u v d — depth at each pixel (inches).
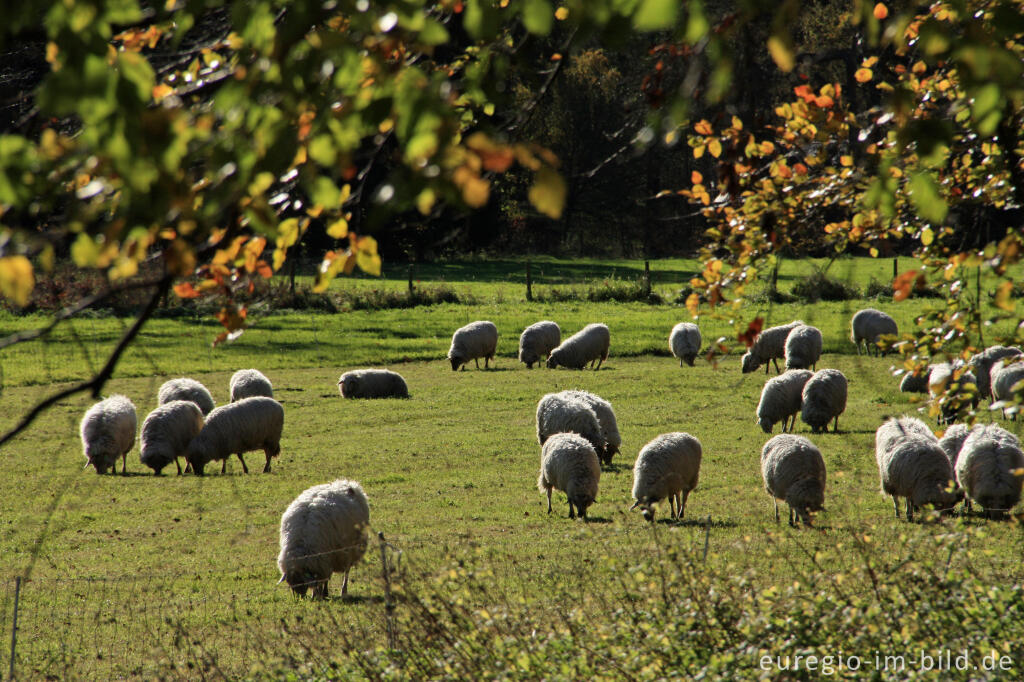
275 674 1068.5
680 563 912.9
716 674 738.8
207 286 461.7
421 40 350.3
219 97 335.6
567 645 866.8
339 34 325.1
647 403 3373.5
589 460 1958.7
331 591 1550.2
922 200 360.5
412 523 1932.8
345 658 1077.1
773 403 2785.4
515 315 5526.6
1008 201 697.6
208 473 2529.5
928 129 338.6
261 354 4466.0
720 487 2186.3
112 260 335.9
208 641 1294.3
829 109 692.1
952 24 563.8
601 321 5290.4
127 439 2591.0
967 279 724.0
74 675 1182.9
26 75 562.9
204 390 3006.9
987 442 1760.6
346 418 3245.6
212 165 328.2
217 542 1871.3
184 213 323.3
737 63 477.1
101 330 4741.6
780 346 3804.1
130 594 1544.0
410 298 5915.4
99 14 319.9
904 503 1902.1
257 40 365.7
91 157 345.1
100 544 1876.2
